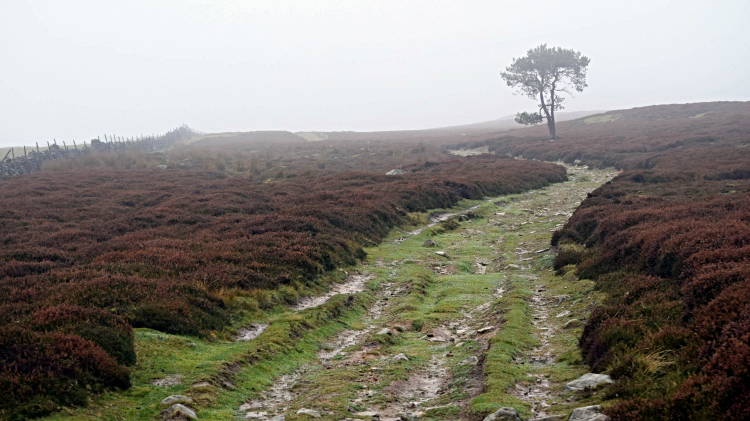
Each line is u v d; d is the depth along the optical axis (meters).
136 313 10.86
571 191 40.75
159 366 9.06
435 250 22.25
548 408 7.07
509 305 13.16
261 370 9.67
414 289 15.92
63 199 32.97
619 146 62.09
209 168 55.00
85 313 9.84
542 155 68.12
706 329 7.18
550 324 11.86
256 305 13.30
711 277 8.82
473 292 15.53
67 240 21.25
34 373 7.19
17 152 81.69
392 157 67.81
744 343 6.12
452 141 101.00
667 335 7.82
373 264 19.88
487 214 31.94
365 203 27.92
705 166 36.97
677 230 13.45
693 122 76.06
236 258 16.55
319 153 76.88
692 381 6.11
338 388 8.62
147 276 14.18
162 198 34.19
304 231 21.12
